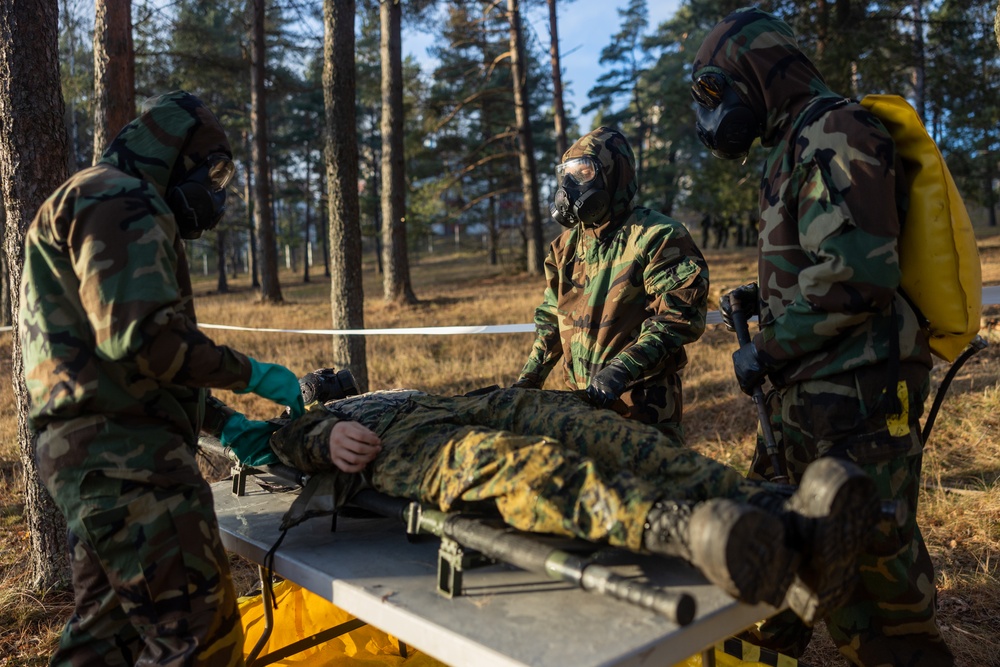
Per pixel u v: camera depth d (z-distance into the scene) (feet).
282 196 147.64
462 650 5.19
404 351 34.73
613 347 9.87
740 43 7.71
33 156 12.76
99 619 6.59
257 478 10.16
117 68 19.56
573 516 5.59
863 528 5.02
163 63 55.62
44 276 6.34
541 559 5.36
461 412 7.62
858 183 6.82
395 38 59.88
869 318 7.23
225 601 6.59
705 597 5.43
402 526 7.93
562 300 10.58
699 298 9.28
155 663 6.24
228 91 70.08
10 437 23.25
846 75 50.98
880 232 6.78
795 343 7.28
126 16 19.60
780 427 8.63
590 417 7.07
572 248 10.47
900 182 7.25
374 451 7.16
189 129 6.85
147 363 6.04
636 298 9.78
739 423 20.63
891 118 7.25
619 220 9.90
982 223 131.23
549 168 125.70
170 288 6.15
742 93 7.80
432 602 5.86
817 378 7.43
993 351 24.30
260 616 9.43
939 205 7.08
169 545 6.27
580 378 10.31
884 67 54.90
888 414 7.23
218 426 8.32
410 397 8.13
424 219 81.10
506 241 127.24
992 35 57.16
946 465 16.69
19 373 13.19
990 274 42.70
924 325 7.43
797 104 7.57
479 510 6.41
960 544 13.07
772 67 7.59
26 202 12.81
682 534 5.09
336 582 6.40
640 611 5.47
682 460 6.33
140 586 6.18
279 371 7.28
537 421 7.29
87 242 6.07
